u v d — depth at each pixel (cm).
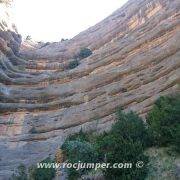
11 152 3741
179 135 2442
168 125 2562
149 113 2869
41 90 4659
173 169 2294
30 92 4634
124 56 4538
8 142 3931
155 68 3853
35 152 3700
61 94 4469
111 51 4766
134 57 4362
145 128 2666
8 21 5875
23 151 3741
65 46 5881
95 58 4856
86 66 4791
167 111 2611
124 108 3684
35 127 4091
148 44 4394
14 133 4084
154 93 3534
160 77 3709
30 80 4869
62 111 4225
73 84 4528
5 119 4316
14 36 5984
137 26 5203
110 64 4609
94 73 4638
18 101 4547
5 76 4869
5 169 3438
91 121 3816
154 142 2580
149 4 5188
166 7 4800
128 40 4747
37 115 4309
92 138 3159
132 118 2686
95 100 4069
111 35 5456
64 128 3941
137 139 2538
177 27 4275
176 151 2434
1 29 5416
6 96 4594
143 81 3812
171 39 4100
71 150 2581
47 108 4344
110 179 2262
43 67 5375
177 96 2938
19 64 5378
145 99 3562
